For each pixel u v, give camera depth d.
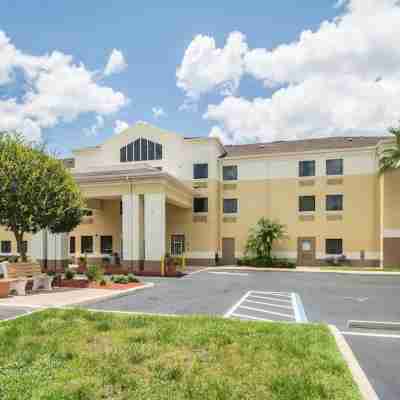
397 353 6.07
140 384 4.33
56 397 3.94
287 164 28.08
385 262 24.67
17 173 13.09
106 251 29.73
